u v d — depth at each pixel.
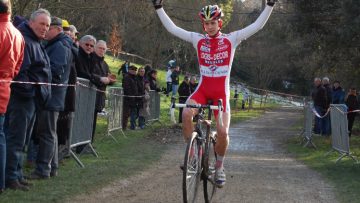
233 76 51.72
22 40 5.14
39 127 6.07
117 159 8.23
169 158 8.93
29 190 5.46
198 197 5.80
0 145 5.01
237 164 8.77
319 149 11.76
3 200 4.93
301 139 13.90
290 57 34.38
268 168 8.45
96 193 5.65
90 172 6.82
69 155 7.61
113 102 11.09
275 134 16.20
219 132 5.05
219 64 5.20
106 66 9.33
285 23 23.89
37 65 5.53
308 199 5.98
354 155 10.30
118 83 24.66
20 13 14.40
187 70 38.34
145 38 30.66
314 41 21.16
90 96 8.15
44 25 5.55
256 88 45.16
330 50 20.91
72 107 6.72
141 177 6.84
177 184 6.51
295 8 21.09
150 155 9.07
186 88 15.69
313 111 12.52
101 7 17.20
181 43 35.06
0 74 4.89
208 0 33.72
